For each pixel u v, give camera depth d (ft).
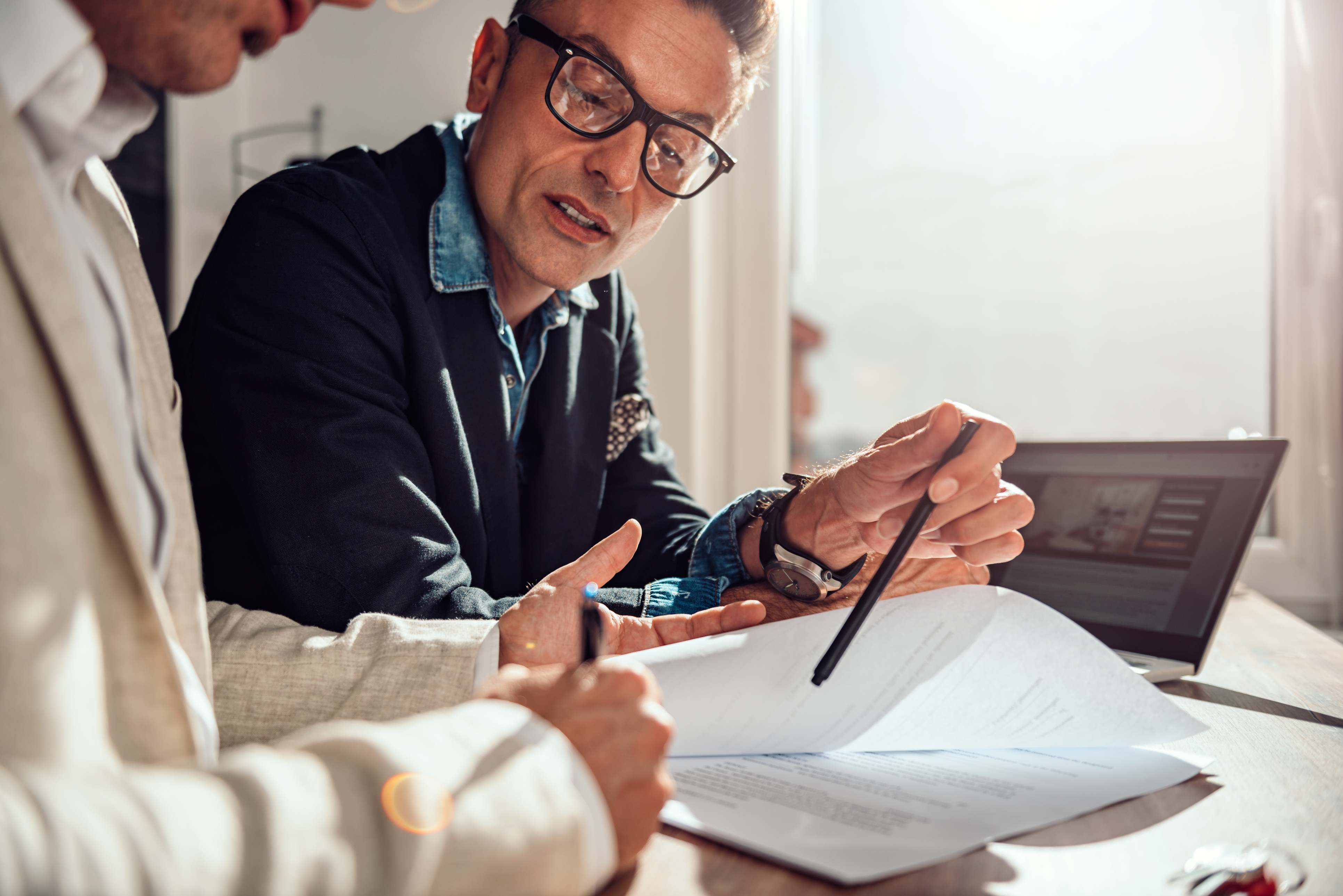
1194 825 1.52
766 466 5.58
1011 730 1.88
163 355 1.76
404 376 2.78
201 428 2.55
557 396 3.59
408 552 2.28
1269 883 1.28
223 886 0.85
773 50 3.29
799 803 1.57
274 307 2.48
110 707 1.27
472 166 3.24
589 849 1.14
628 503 3.83
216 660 1.97
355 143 5.87
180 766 1.05
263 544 2.28
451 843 1.00
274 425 2.34
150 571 1.31
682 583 2.45
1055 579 3.37
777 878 1.31
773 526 2.52
